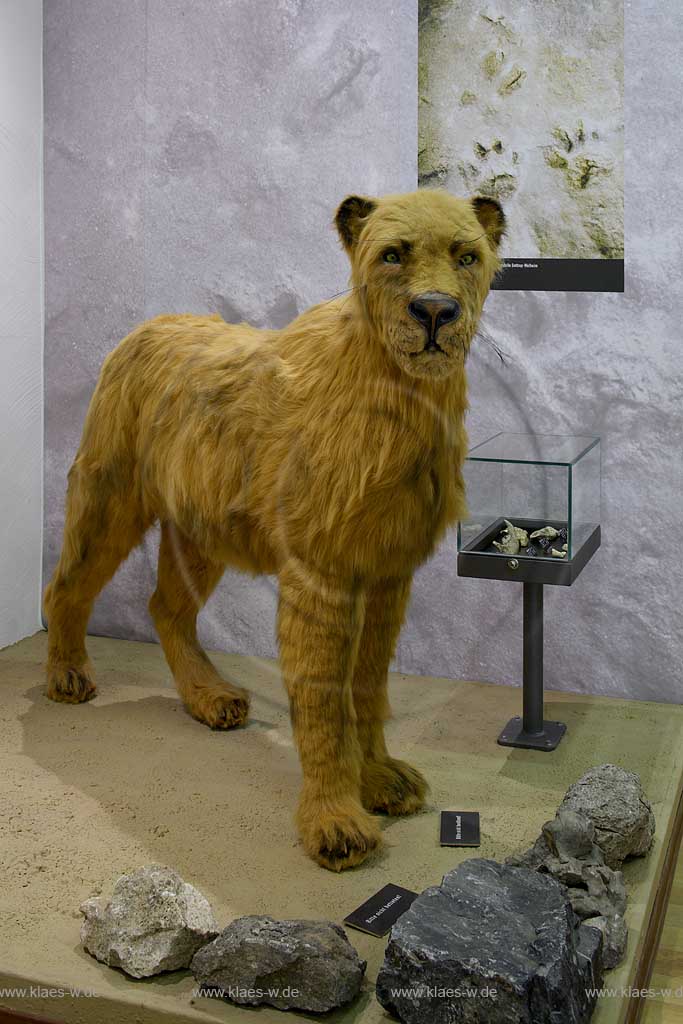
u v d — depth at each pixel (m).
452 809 1.67
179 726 1.94
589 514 1.86
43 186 1.85
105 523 1.92
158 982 1.31
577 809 1.59
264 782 1.76
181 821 1.64
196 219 1.81
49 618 2.02
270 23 1.72
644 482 1.93
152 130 1.78
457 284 1.35
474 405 1.89
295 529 1.54
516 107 1.73
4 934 1.38
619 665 2.05
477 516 1.78
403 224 1.34
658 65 1.71
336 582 1.54
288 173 1.76
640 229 1.80
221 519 1.68
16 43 1.77
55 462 2.10
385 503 1.49
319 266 1.77
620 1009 1.29
